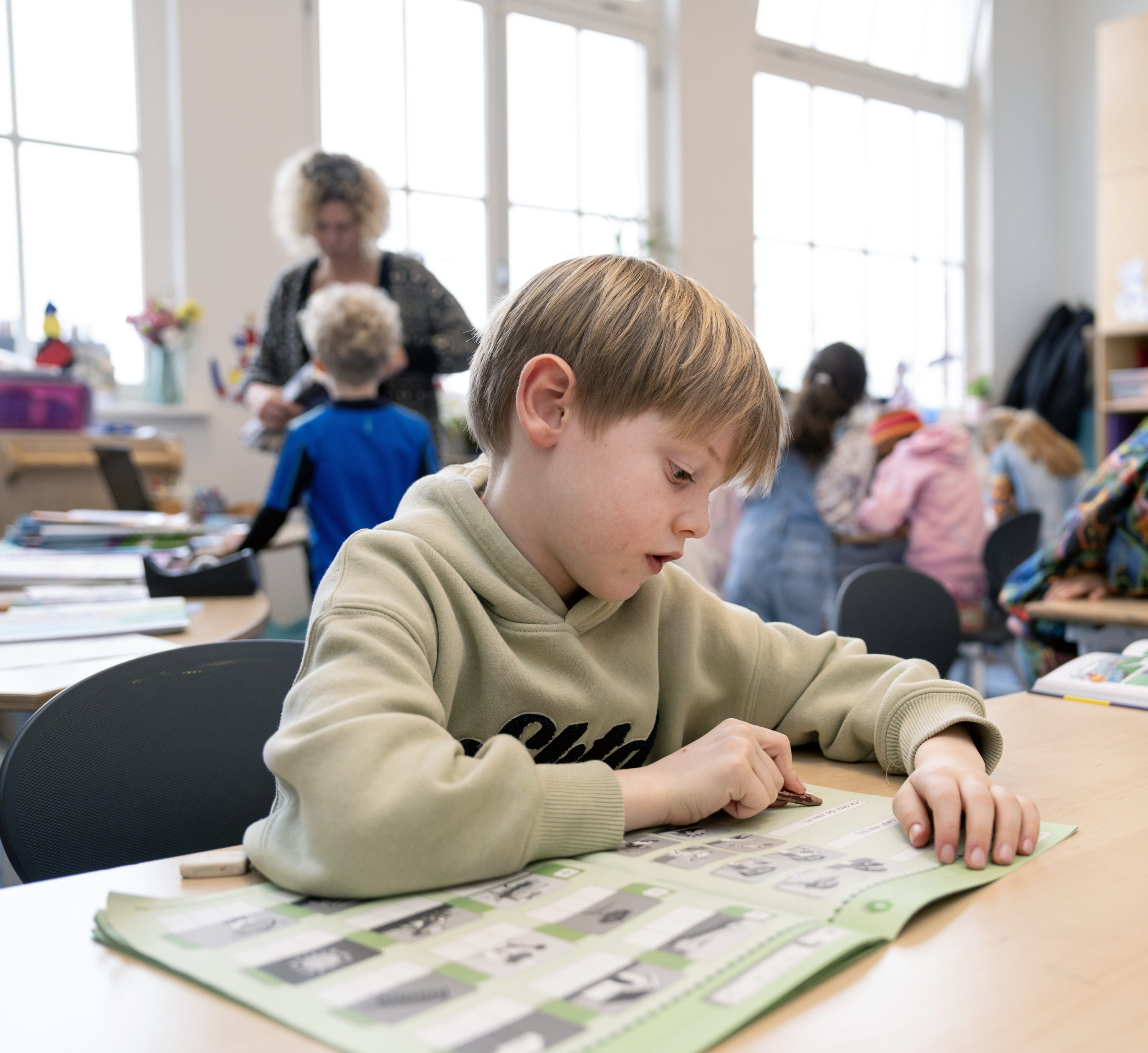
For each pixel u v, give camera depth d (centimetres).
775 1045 38
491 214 426
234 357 362
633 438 66
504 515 75
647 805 63
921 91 568
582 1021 39
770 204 509
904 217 564
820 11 525
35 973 45
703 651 88
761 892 52
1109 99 502
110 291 353
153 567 170
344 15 387
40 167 341
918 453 335
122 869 59
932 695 77
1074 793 71
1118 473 168
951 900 52
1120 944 47
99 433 283
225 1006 42
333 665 62
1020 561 339
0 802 81
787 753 70
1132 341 518
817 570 313
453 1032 38
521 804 56
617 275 69
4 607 155
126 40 351
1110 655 110
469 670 74
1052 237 615
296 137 370
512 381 71
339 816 53
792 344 521
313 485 212
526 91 434
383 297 221
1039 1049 38
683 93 461
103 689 88
